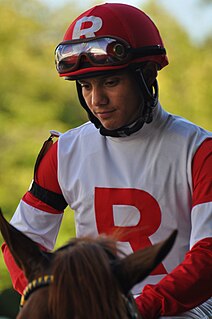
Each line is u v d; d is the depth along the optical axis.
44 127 21.77
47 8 27.00
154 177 3.94
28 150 20.11
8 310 19.56
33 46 25.19
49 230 4.18
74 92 23.89
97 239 3.06
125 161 4.00
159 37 3.99
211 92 21.95
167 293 3.48
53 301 2.80
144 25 3.89
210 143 3.91
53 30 26.48
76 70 3.75
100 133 3.96
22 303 3.00
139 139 3.98
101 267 2.83
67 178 4.11
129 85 3.79
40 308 2.83
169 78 22.56
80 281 2.80
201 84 22.05
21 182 19.47
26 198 4.20
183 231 3.97
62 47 3.80
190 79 22.23
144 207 3.95
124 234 3.80
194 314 3.89
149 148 3.98
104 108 3.79
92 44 3.73
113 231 3.88
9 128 21.30
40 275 2.96
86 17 3.84
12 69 23.42
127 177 3.98
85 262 2.83
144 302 3.45
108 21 3.80
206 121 21.67
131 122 3.88
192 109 21.89
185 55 23.42
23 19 25.22
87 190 4.04
